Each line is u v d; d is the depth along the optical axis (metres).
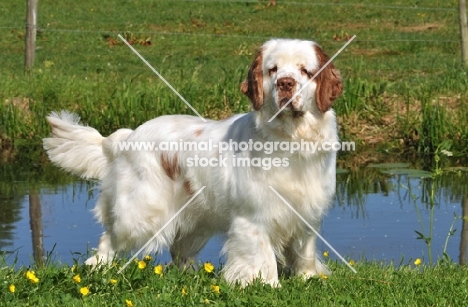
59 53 21.56
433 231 10.05
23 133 14.40
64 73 18.28
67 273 7.10
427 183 12.36
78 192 11.95
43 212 10.94
